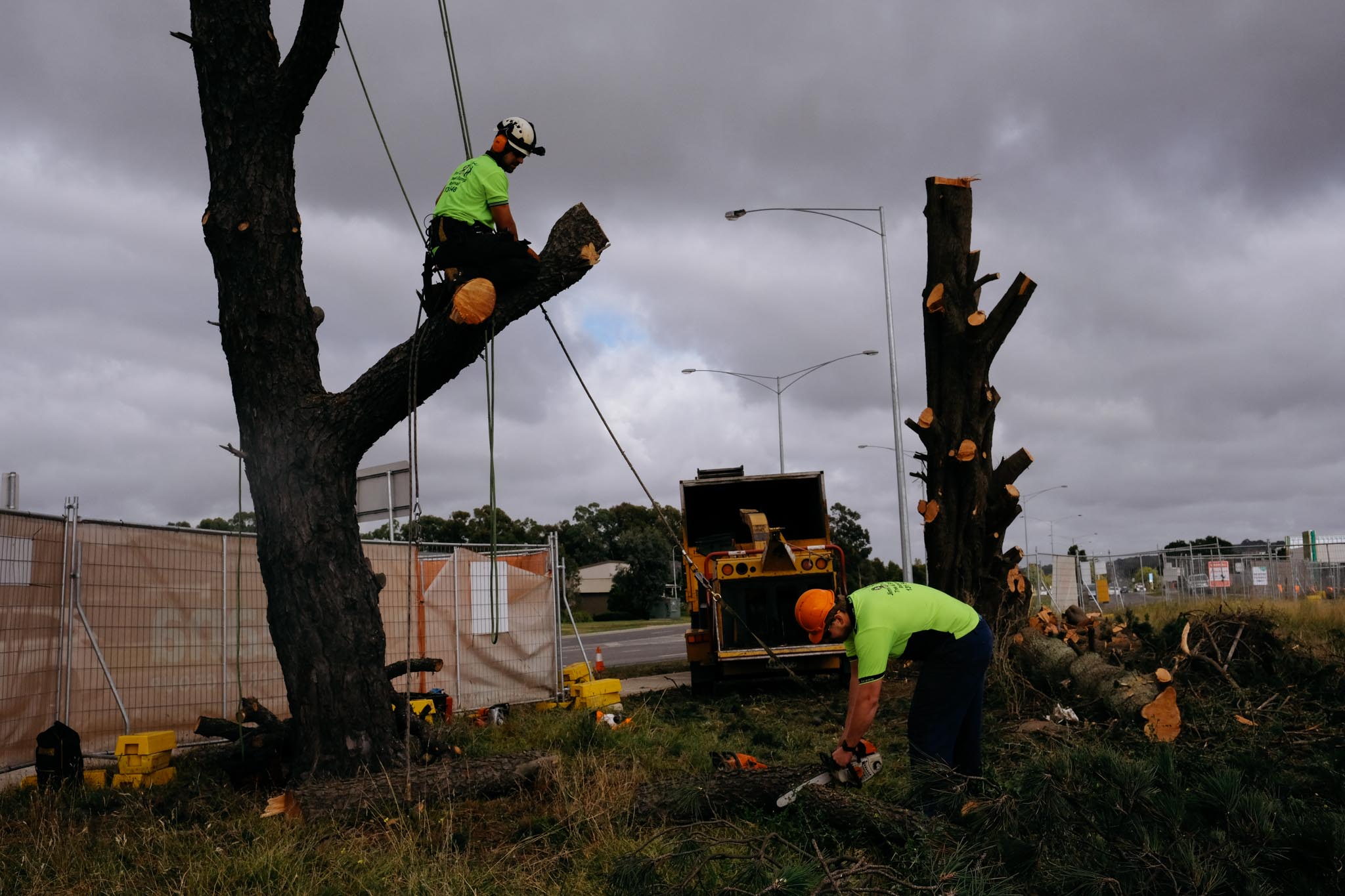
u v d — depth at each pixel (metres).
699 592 14.30
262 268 6.89
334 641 6.69
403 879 4.68
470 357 6.83
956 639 5.49
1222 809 4.21
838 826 4.90
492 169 6.39
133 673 8.10
